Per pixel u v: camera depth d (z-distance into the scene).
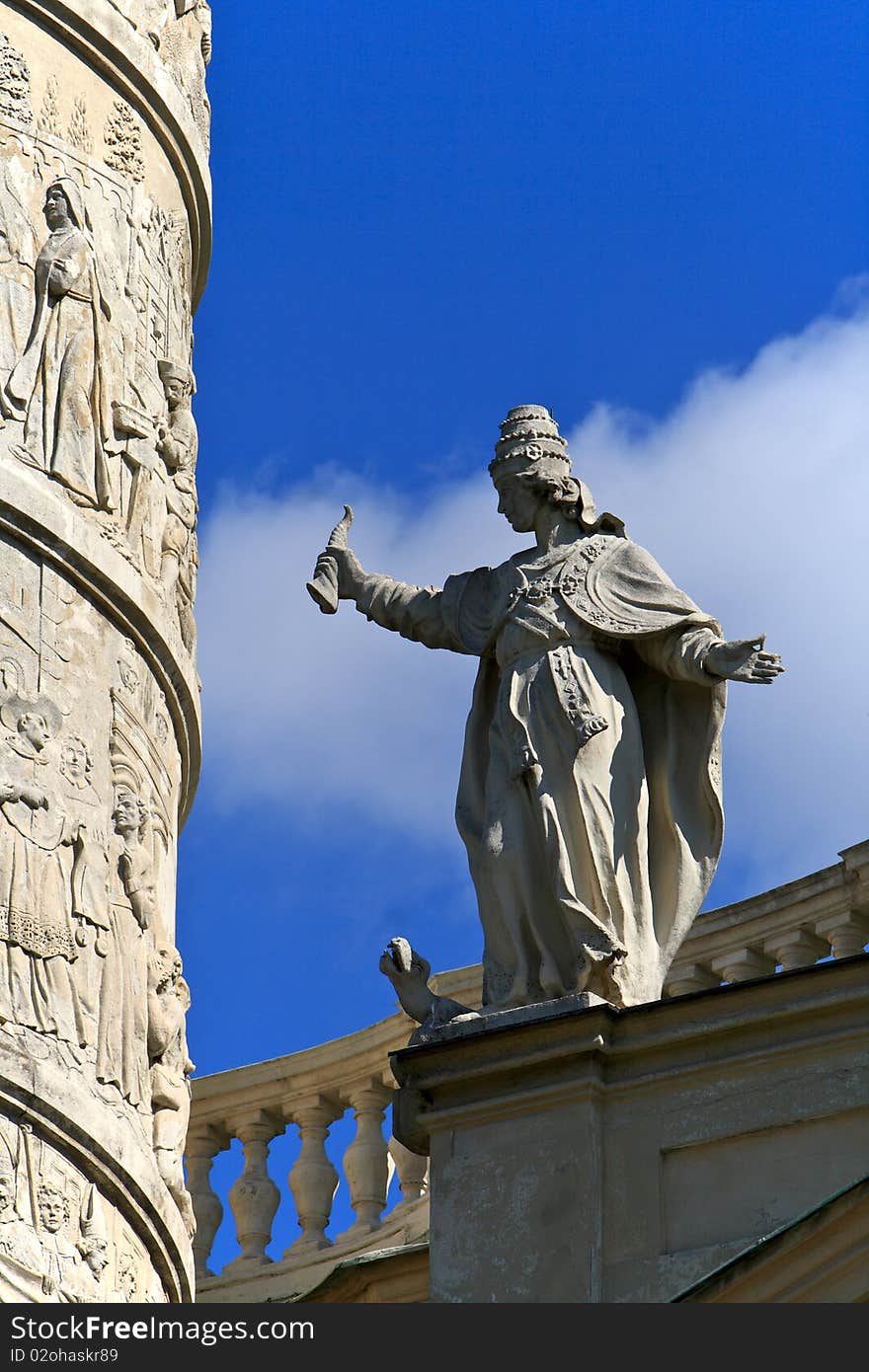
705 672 14.29
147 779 17.08
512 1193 13.62
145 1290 16.09
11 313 17.09
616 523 15.02
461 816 14.59
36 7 17.81
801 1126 13.34
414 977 14.34
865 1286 12.26
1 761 16.11
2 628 16.41
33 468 16.84
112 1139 15.89
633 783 14.32
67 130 17.84
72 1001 15.99
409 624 15.17
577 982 13.99
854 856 17.95
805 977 13.49
